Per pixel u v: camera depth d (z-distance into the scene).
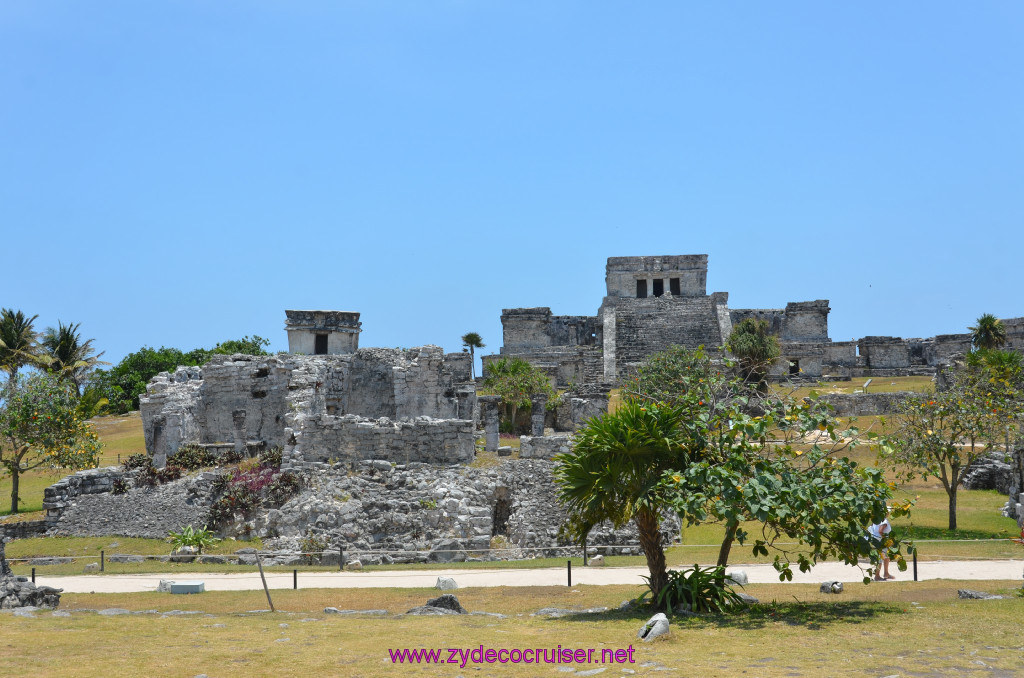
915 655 12.87
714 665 12.56
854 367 97.31
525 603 19.77
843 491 16.53
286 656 13.59
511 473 33.66
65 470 52.25
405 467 33.97
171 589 23.14
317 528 31.58
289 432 36.12
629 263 98.88
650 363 58.28
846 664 12.45
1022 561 24.11
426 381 42.88
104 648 14.29
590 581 23.27
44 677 12.36
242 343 100.88
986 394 35.38
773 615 16.22
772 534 31.25
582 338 101.06
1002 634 13.90
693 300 96.75
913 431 33.19
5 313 79.88
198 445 40.41
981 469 42.00
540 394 54.06
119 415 87.88
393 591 22.44
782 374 89.50
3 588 19.34
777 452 18.17
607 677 12.09
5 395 41.91
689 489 17.09
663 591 17.48
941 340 99.38
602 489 17.77
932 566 23.44
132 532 34.97
